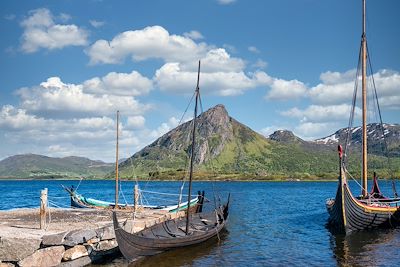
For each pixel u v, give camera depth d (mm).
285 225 50250
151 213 41938
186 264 28734
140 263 28484
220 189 182500
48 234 25172
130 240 27391
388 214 42562
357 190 163250
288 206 80875
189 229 36938
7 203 90688
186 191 162125
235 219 56688
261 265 29109
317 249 34625
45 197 28297
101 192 158875
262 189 182000
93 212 42688
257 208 75750
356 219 40188
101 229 28328
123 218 36250
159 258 30125
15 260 23312
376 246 35375
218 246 35719
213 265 28719
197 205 50844
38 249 24016
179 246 32062
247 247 35406
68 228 28703
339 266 28812
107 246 28797
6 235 24328
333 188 193125
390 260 30469
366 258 31172
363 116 48062
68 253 25688
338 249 34469
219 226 39312
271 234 42781
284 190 169000
